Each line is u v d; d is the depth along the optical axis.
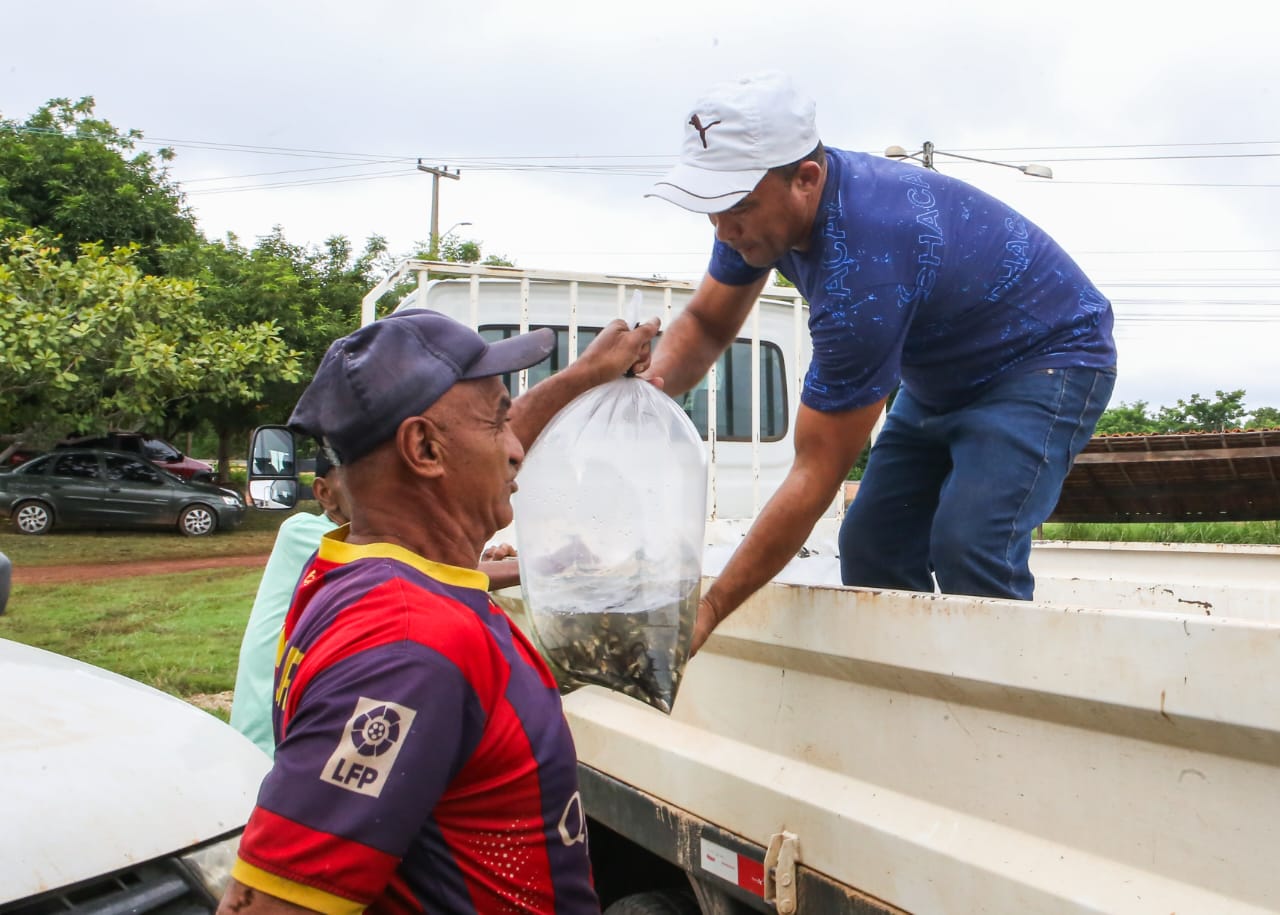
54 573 12.35
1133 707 1.31
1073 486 7.53
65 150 19.39
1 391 13.69
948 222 2.10
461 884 1.07
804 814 1.77
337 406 1.15
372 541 1.17
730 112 1.91
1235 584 2.62
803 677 1.85
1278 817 1.21
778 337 5.46
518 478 1.73
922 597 1.57
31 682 1.83
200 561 13.75
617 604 1.65
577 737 2.38
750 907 1.93
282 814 0.96
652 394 1.78
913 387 2.35
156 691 2.00
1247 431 6.90
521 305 4.18
